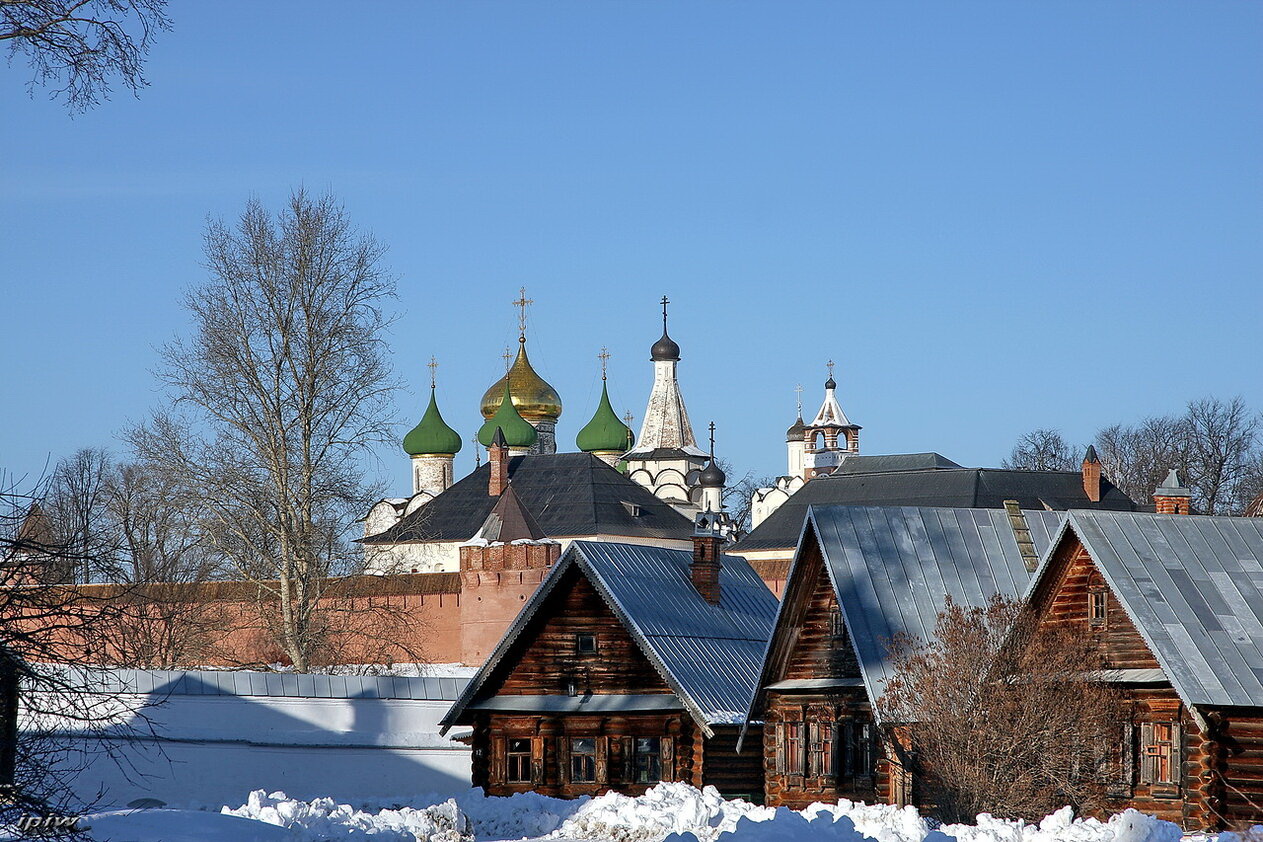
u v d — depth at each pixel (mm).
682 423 175000
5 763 27766
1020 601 45938
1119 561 44719
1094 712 43469
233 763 58625
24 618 28438
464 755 61031
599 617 57031
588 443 181125
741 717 53500
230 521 73625
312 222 75812
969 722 43250
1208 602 44062
